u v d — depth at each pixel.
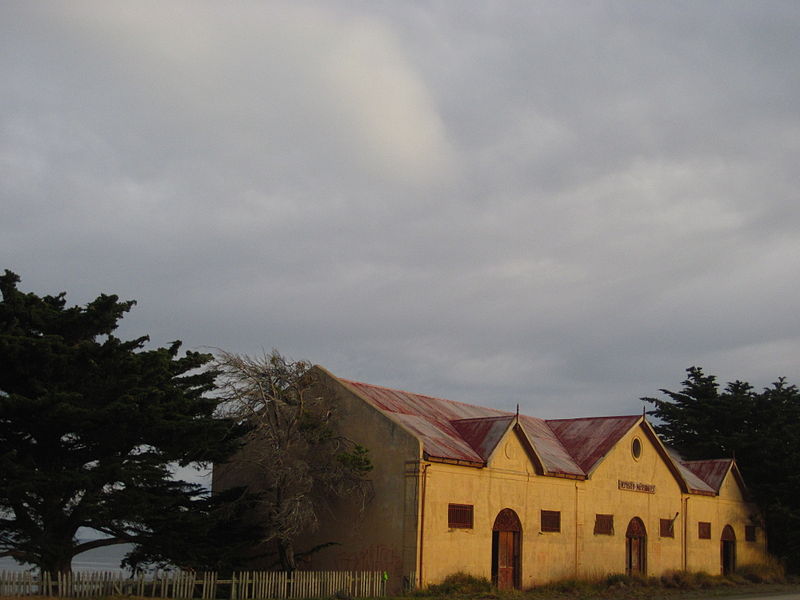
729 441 59.47
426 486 32.81
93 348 27.20
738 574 51.69
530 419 46.94
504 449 36.94
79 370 27.73
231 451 31.28
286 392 34.09
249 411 32.88
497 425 37.50
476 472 35.34
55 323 28.50
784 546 56.34
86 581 26.86
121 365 27.73
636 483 44.97
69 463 28.28
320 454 34.00
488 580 34.47
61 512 27.77
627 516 43.94
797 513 53.91
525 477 37.88
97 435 27.62
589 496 41.50
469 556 34.38
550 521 39.00
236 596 29.12
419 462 32.62
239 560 31.88
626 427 44.69
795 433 58.62
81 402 27.30
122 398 26.89
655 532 45.91
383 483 33.56
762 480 57.75
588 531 41.09
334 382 36.09
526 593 35.53
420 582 31.98
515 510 37.12
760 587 46.59
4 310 27.42
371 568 33.12
